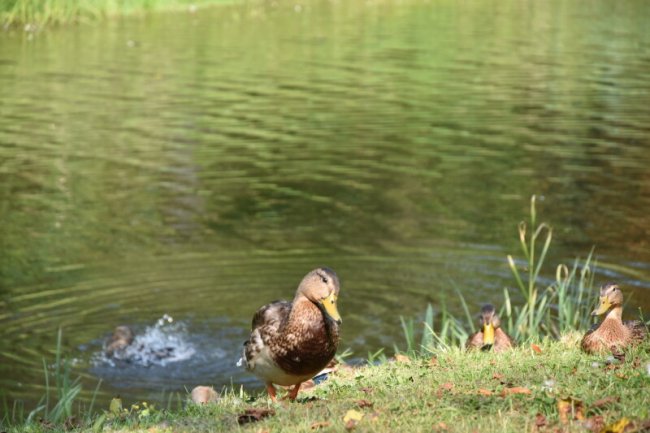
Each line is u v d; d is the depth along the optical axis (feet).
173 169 63.36
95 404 35.83
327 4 142.31
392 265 48.39
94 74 91.35
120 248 50.80
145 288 46.24
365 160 65.36
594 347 28.17
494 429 20.29
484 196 58.18
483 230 52.70
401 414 22.02
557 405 21.67
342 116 76.84
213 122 75.10
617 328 28.25
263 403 25.04
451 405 22.47
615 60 99.50
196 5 134.21
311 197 58.44
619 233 51.96
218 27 119.34
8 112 77.41
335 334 24.85
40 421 27.63
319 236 52.34
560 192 58.65
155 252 50.29
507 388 23.50
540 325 41.81
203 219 55.06
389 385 25.89
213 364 39.60
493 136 71.10
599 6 141.49
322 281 24.21
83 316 43.62
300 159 65.67
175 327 42.65
